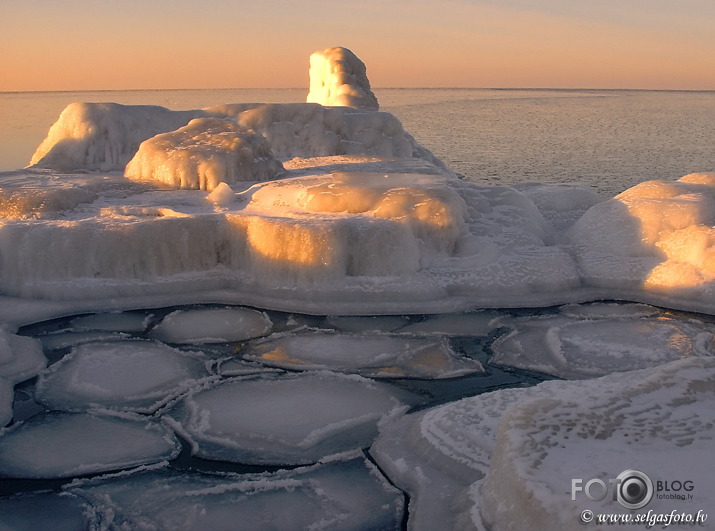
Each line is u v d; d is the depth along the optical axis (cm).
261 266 691
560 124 5481
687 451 259
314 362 545
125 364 537
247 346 579
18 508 348
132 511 345
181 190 860
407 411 459
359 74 1625
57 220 716
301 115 1205
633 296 689
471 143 3466
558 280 692
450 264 706
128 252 682
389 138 1261
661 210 735
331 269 668
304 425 436
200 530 328
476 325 625
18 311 632
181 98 12419
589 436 274
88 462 395
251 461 395
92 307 658
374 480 371
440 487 343
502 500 267
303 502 352
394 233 682
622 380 353
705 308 645
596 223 768
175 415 456
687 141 3609
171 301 680
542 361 546
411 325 625
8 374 511
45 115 5684
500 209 795
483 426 375
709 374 308
